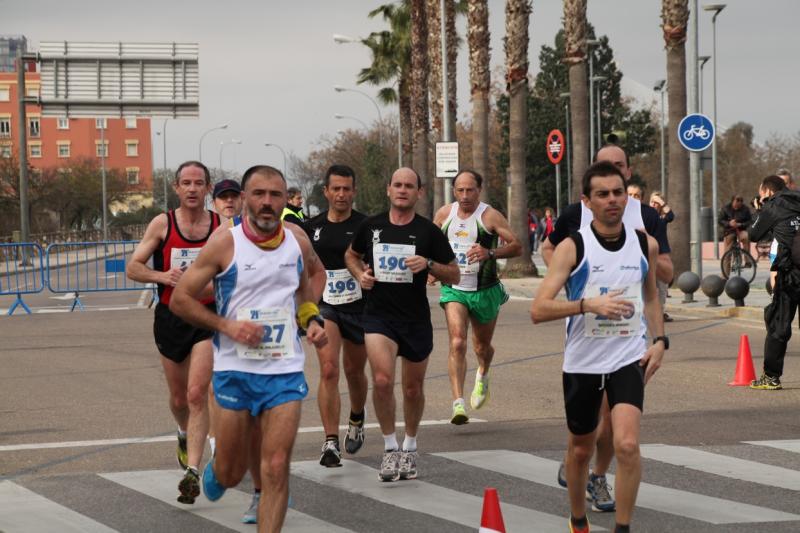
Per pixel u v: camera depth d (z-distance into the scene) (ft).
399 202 41.78
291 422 30.12
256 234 30.60
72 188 422.41
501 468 42.57
